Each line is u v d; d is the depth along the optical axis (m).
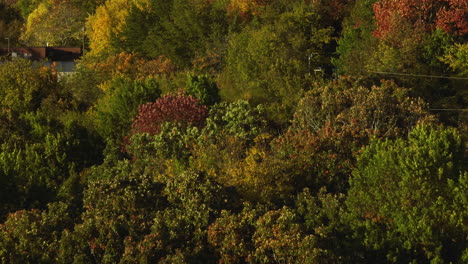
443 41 76.25
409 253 39.72
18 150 63.56
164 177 46.69
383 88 60.22
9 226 37.41
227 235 35.78
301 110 60.97
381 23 81.44
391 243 40.09
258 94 77.12
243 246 35.09
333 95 60.91
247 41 83.94
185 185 41.22
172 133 57.81
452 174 43.38
